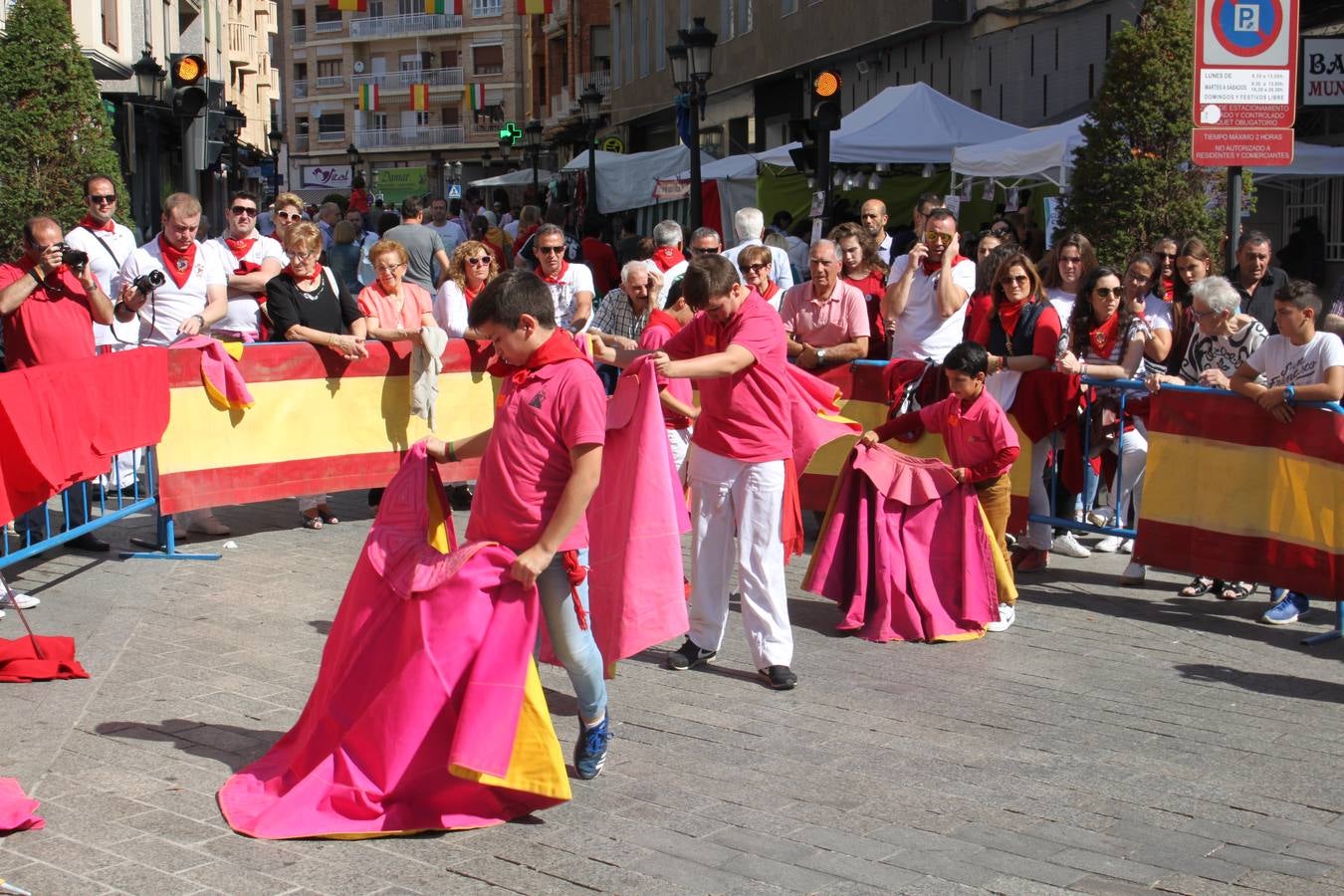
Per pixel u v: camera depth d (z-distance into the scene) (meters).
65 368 7.02
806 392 6.75
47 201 14.03
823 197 13.30
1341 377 6.76
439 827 4.52
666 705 5.86
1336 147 14.00
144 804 4.68
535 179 40.28
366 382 9.21
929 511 6.92
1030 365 7.97
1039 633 6.98
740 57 36.09
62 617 6.97
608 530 5.38
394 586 4.65
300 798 4.52
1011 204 19.36
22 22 14.04
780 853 4.39
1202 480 7.35
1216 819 4.71
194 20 40.28
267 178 43.69
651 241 10.96
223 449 8.54
